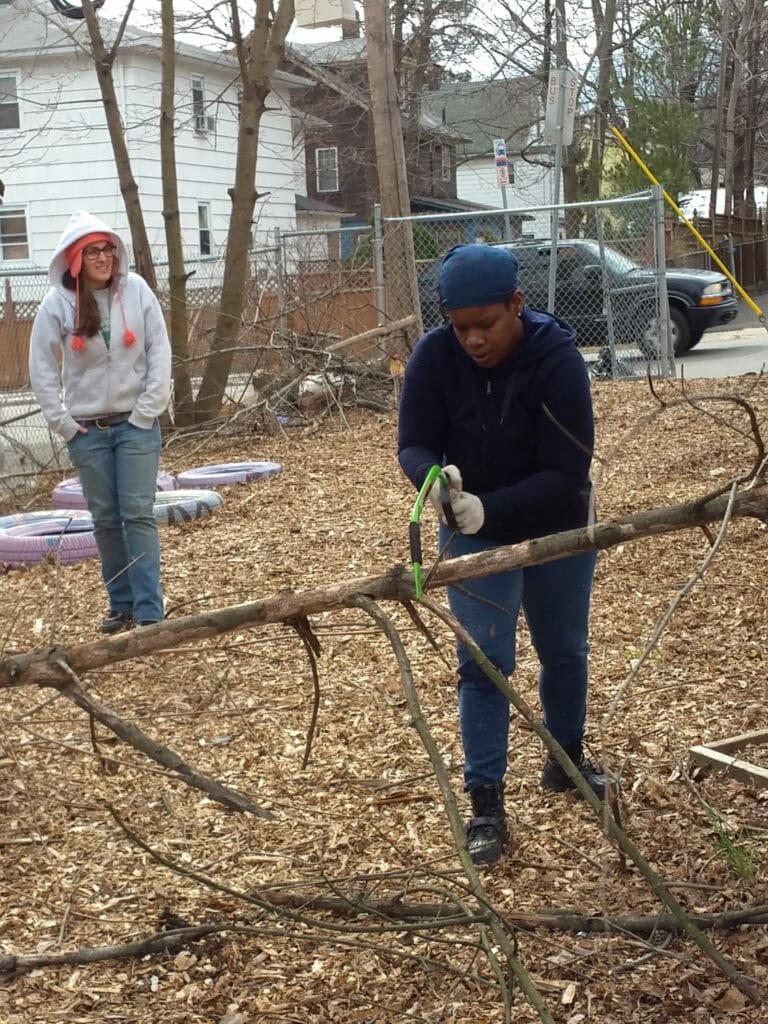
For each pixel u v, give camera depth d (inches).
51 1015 120.7
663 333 596.7
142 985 125.2
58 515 342.0
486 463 143.6
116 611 246.4
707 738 175.2
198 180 1122.0
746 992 99.2
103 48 483.8
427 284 625.3
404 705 195.0
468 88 1973.4
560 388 137.9
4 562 311.1
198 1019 119.3
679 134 1170.0
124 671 138.8
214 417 489.7
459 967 124.3
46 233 1079.0
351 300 575.2
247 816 160.7
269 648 222.5
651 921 127.6
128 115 1031.6
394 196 555.5
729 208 1544.0
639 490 326.6
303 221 1423.5
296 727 189.0
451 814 96.4
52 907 140.9
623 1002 117.2
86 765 177.9
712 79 1822.1
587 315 629.9
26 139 1063.6
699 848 144.9
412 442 145.3
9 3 1043.9
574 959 124.3
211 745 183.9
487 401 141.1
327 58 1456.7
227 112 1148.5
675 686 195.2
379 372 513.0
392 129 554.6
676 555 263.9
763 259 1551.4
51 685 114.7
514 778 166.7
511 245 613.9
